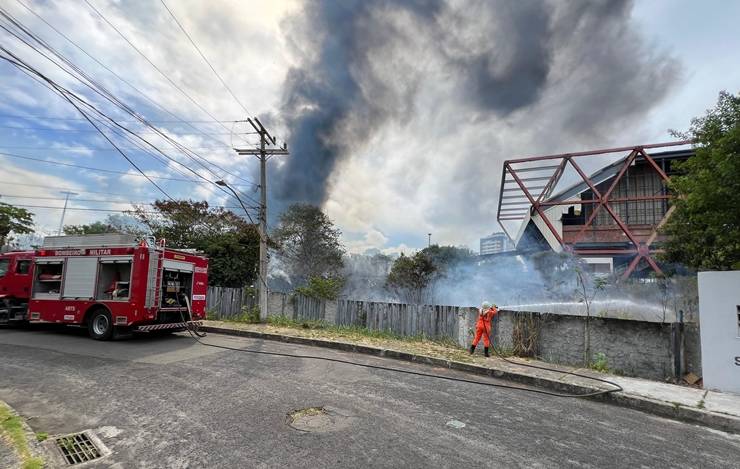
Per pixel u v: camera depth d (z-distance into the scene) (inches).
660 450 187.0
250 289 686.5
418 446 175.6
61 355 354.9
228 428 190.1
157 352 380.5
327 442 176.2
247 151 644.7
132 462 155.1
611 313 507.8
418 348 428.1
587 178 970.7
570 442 190.1
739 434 218.5
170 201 924.6
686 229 452.1
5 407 206.1
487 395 271.0
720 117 341.4
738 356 277.6
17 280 521.0
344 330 540.7
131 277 440.5
